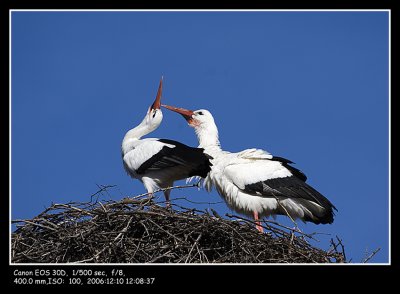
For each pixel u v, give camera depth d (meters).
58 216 15.77
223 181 18.42
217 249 15.60
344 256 15.83
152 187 17.94
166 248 15.21
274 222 15.91
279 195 18.03
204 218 15.43
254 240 15.55
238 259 15.24
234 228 15.40
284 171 18.16
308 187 17.91
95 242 15.15
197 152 17.61
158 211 15.62
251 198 18.17
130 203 15.75
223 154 18.81
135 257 15.17
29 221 15.55
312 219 18.14
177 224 15.47
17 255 15.15
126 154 18.30
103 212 15.39
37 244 15.47
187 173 17.89
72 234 15.23
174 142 17.94
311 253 15.62
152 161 17.70
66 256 15.23
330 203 17.72
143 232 15.53
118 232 15.15
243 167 18.28
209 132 19.55
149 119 18.89
